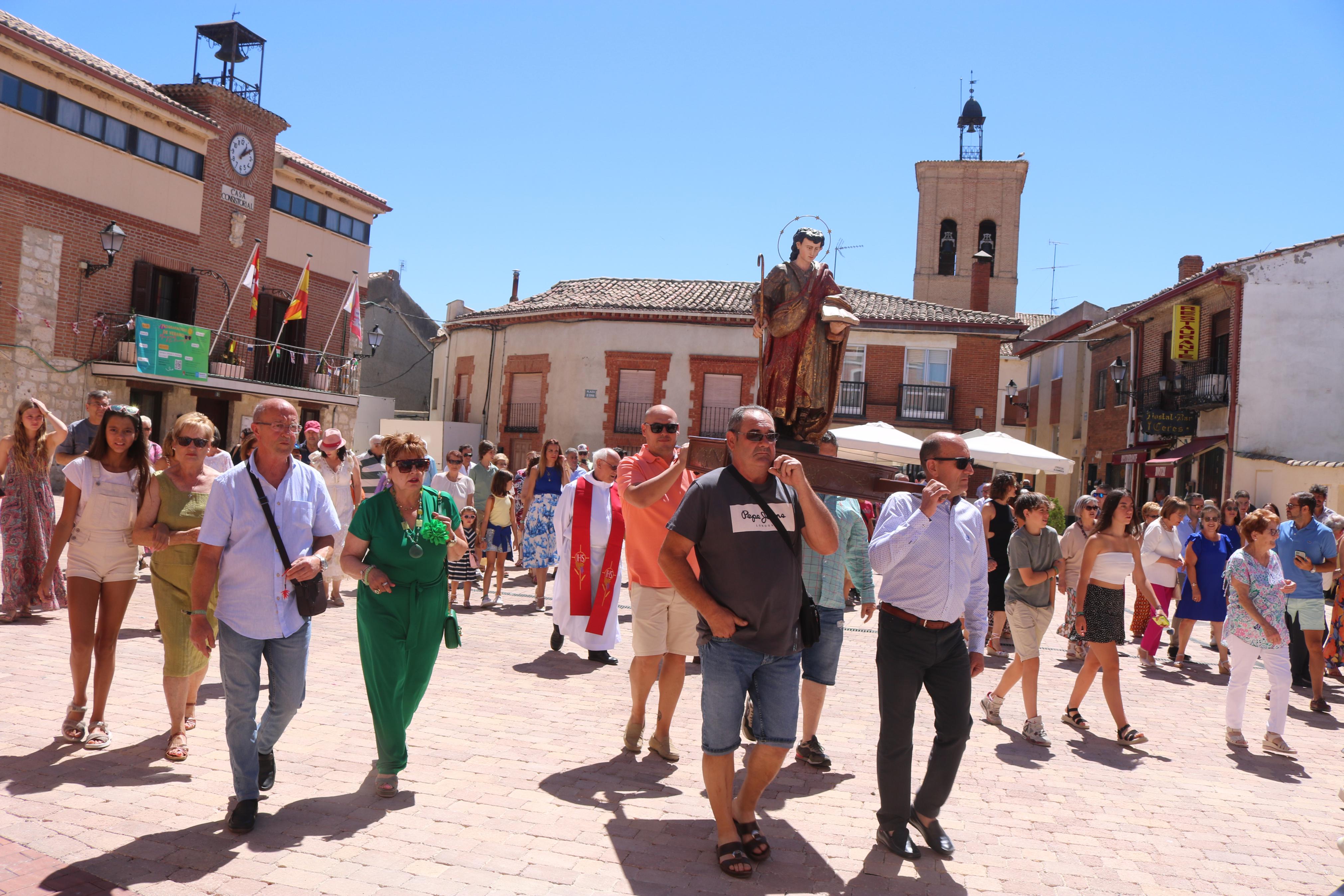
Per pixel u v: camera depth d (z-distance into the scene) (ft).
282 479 14.35
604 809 15.11
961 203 171.32
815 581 18.22
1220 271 72.54
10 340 65.77
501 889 11.95
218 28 88.33
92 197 71.51
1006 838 15.06
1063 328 109.60
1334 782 19.84
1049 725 23.75
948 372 93.66
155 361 73.56
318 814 14.19
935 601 14.08
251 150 86.84
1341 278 70.95
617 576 24.40
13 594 26.37
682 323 95.81
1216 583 32.89
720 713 13.24
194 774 15.58
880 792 14.25
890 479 16.70
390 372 139.44
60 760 15.85
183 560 16.39
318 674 23.25
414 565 15.42
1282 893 13.34
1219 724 24.77
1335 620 32.81
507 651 27.94
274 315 91.15
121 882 11.55
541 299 107.76
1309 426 70.95
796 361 19.25
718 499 13.37
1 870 11.64
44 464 26.84
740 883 12.57
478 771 16.63
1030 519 21.70
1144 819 16.44
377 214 104.94
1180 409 79.25
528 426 103.09
